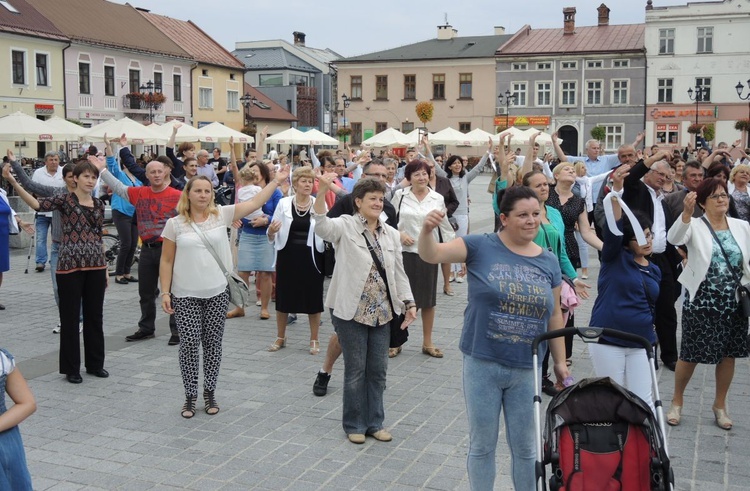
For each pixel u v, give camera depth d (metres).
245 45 71.94
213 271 6.50
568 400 3.88
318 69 71.88
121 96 45.25
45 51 40.03
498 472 5.33
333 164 13.10
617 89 56.66
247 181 10.16
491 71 59.69
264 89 68.19
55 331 9.47
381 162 7.75
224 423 6.34
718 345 6.04
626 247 5.48
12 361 3.61
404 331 6.12
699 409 6.65
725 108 54.41
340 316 5.87
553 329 4.57
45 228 14.08
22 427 6.22
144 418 6.45
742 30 53.41
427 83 61.69
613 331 4.26
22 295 11.89
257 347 8.80
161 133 23.42
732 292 5.98
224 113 54.75
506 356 4.31
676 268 7.72
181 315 6.46
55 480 5.23
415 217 8.21
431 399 6.93
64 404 6.80
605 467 3.71
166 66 48.59
